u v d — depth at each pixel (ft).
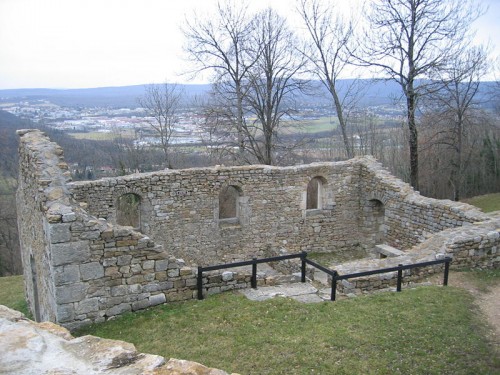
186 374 10.21
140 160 104.22
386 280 33.06
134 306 29.04
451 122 98.32
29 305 45.50
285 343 23.52
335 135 113.09
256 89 83.71
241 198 54.19
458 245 35.81
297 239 57.31
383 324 25.48
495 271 36.11
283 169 54.95
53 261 26.66
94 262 27.66
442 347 23.31
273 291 31.68
